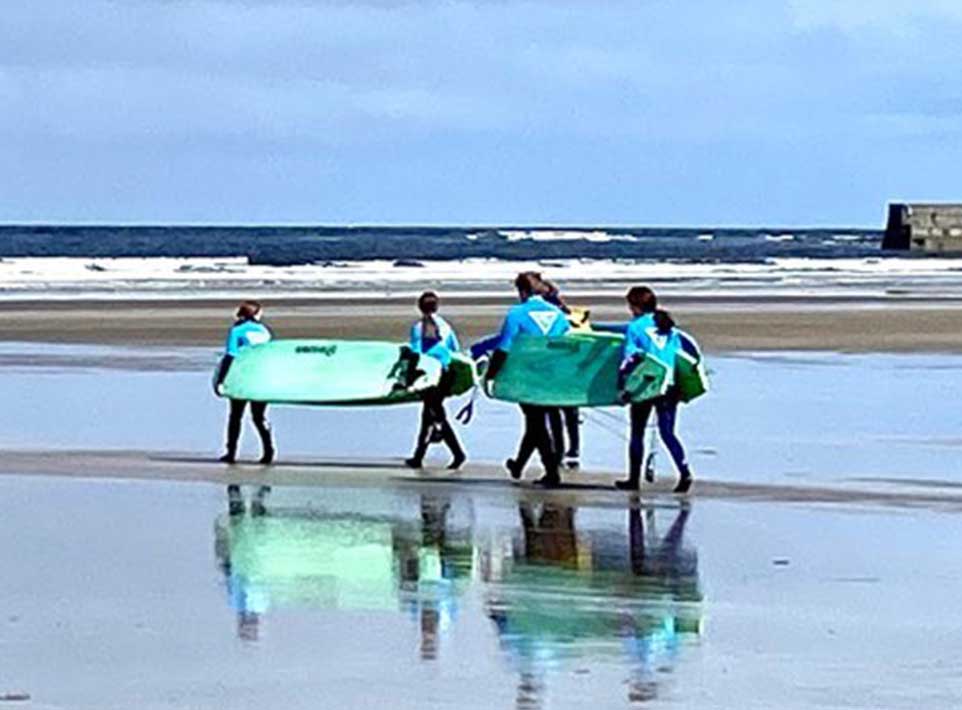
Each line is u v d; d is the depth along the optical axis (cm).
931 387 3225
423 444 2152
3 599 1347
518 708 1056
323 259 11906
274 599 1355
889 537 1652
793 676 1134
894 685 1114
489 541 1617
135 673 1133
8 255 13712
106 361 3691
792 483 2009
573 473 2106
